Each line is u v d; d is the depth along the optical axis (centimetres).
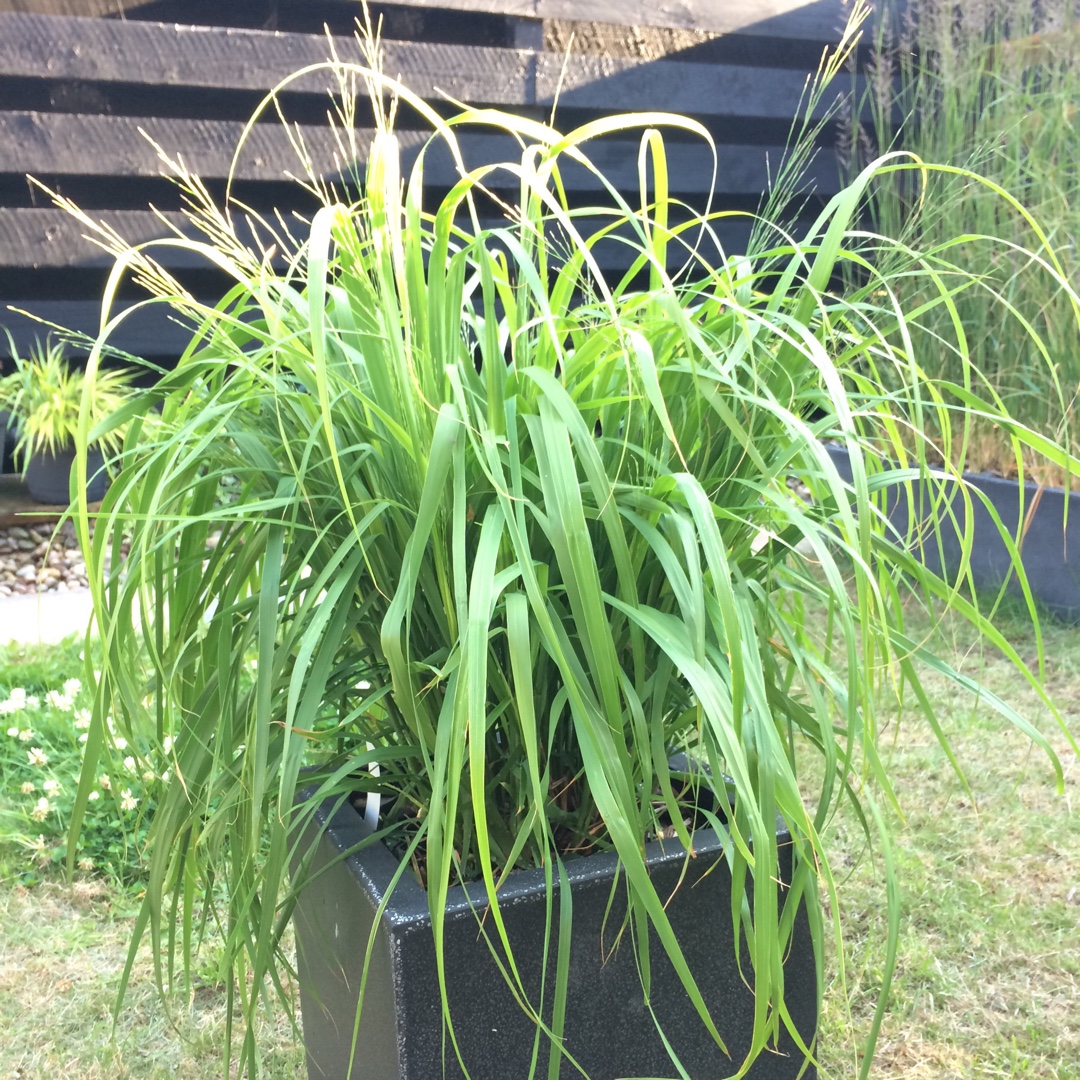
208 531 48
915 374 39
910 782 100
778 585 51
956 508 160
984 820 92
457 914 42
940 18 175
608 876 45
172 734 50
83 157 177
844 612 36
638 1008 47
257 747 39
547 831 36
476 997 43
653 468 44
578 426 36
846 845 89
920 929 77
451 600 42
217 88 184
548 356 45
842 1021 67
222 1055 67
